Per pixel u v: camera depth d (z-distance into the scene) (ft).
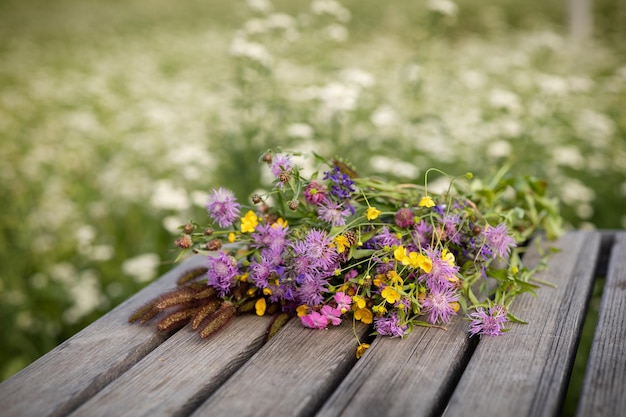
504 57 22.34
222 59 26.58
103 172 13.12
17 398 3.19
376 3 38.93
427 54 12.92
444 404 3.31
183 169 12.18
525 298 4.42
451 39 30.96
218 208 4.34
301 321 4.09
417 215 4.50
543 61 19.38
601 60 23.50
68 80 24.06
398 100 14.60
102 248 10.25
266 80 11.62
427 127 13.12
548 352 3.56
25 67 27.84
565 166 13.74
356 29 33.14
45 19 46.16
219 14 43.96
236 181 10.90
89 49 33.17
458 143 13.19
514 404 3.02
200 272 4.63
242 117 11.51
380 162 10.75
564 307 4.23
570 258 5.29
